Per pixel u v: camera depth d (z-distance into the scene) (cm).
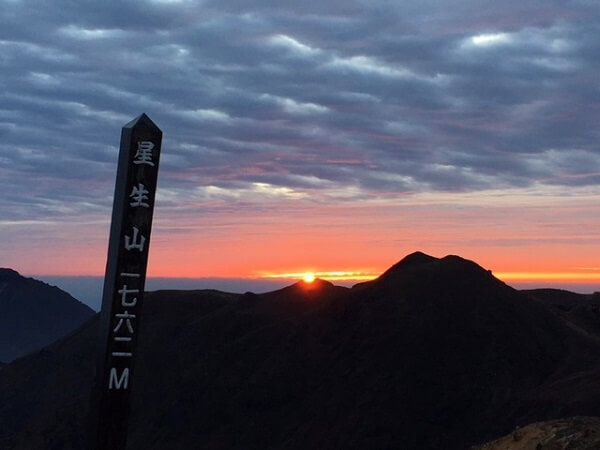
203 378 6538
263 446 5609
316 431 5506
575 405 4878
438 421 5294
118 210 1084
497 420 5178
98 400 1070
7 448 6662
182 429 6062
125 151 1081
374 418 5388
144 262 1080
